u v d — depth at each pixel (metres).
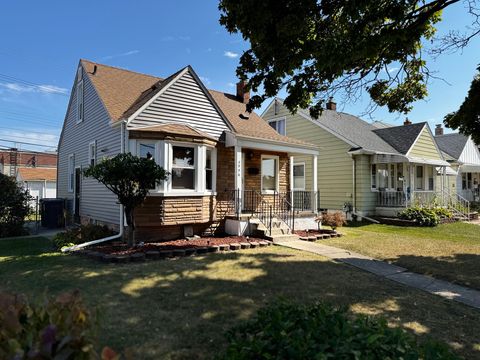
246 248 9.00
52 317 1.77
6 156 42.44
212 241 9.45
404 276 6.60
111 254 7.49
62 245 8.92
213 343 3.53
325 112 20.05
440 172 20.05
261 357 2.40
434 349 2.49
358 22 5.19
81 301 2.09
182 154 9.84
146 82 13.91
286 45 5.43
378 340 2.47
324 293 5.34
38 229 13.80
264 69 6.12
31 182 34.59
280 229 10.68
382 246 9.62
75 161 14.35
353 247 9.43
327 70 6.21
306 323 2.71
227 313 4.37
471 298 5.33
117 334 3.71
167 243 9.12
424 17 5.54
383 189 16.77
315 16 5.46
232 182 11.49
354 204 16.16
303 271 6.67
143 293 5.15
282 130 20.42
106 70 13.58
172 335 3.71
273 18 5.13
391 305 4.89
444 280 6.38
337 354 2.27
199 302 4.78
